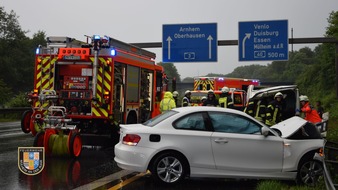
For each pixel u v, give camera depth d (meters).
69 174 8.59
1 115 26.62
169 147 7.60
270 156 7.80
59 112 11.85
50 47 12.18
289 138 8.00
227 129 7.86
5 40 68.69
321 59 58.81
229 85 25.98
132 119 13.54
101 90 11.73
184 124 7.80
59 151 10.52
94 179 8.17
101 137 12.30
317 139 8.11
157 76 15.80
